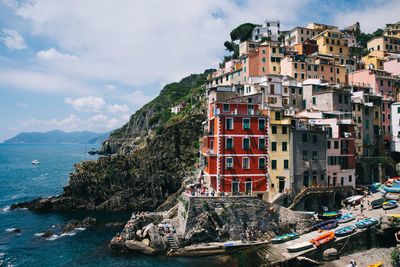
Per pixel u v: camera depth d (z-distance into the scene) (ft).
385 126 314.55
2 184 481.87
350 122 250.16
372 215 207.21
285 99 297.53
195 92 571.69
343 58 397.80
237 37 558.97
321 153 229.25
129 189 328.08
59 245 210.18
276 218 198.90
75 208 317.01
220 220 192.65
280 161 217.56
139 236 197.88
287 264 165.37
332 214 207.00
